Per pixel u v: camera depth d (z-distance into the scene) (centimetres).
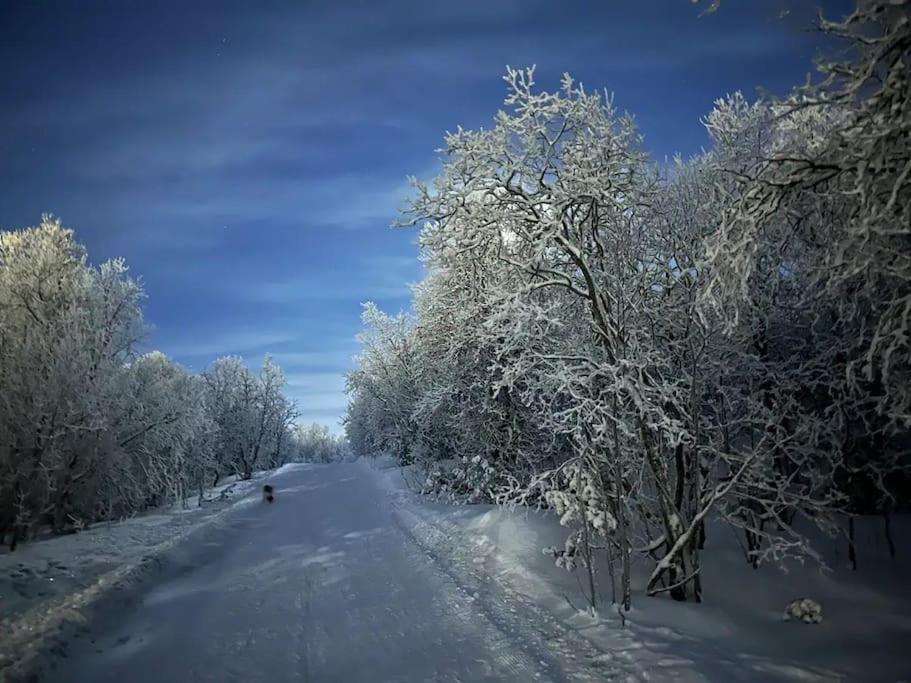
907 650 615
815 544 1038
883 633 679
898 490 1149
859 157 491
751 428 993
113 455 1725
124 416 1977
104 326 2002
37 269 1966
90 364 1695
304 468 4928
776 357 1083
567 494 776
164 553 1180
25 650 622
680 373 920
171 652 665
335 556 1167
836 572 919
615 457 758
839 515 1127
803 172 539
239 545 1368
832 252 582
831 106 552
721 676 521
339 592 895
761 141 1130
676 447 845
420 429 2355
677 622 686
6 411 1451
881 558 957
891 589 846
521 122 848
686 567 843
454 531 1272
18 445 1479
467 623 714
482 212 886
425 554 1115
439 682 553
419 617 751
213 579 1026
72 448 1614
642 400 767
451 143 850
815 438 884
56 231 2064
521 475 1463
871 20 475
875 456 1029
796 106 541
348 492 2444
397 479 2567
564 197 792
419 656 621
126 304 2089
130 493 1941
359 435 4966
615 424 768
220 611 823
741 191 620
